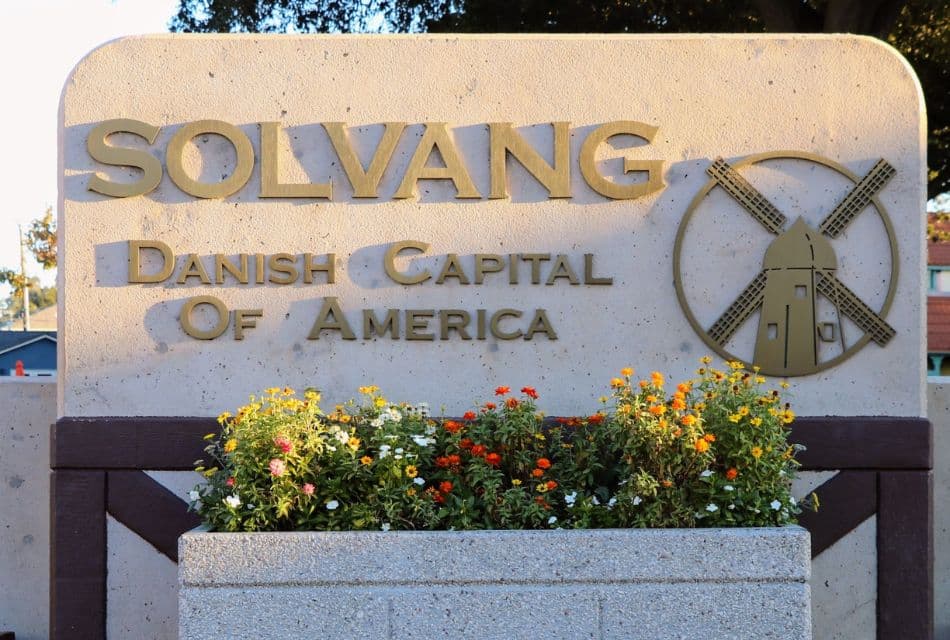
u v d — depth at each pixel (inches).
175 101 193.9
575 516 173.0
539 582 163.2
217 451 190.4
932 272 1079.6
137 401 193.0
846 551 195.0
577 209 195.6
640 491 169.6
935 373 836.0
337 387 194.1
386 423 178.1
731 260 195.8
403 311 194.7
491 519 173.5
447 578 162.9
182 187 192.5
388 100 195.3
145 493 192.5
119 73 193.3
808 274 195.3
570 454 183.3
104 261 192.7
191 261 193.0
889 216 195.6
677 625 162.9
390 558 162.9
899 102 195.9
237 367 193.5
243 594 162.2
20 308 1594.5
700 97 195.9
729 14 421.4
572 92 195.8
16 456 213.9
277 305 194.1
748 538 163.3
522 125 195.8
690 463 173.8
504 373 195.0
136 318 193.2
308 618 162.2
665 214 195.8
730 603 163.2
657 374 180.4
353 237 194.5
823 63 196.4
